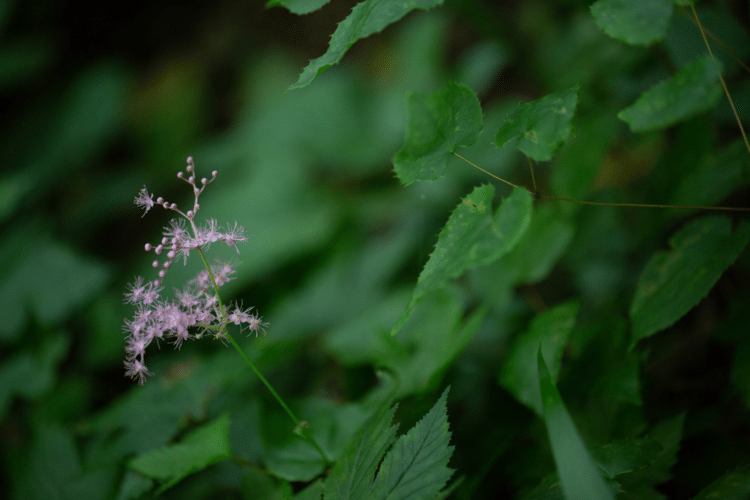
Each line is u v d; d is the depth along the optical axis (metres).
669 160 0.70
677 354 0.70
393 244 0.98
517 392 0.66
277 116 1.40
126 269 1.17
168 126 1.67
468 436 0.68
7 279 1.03
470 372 0.73
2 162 1.56
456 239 0.59
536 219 0.73
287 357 0.77
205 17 1.92
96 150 1.54
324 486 0.61
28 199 1.43
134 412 0.73
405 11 0.59
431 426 0.59
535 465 0.65
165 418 0.72
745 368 0.63
